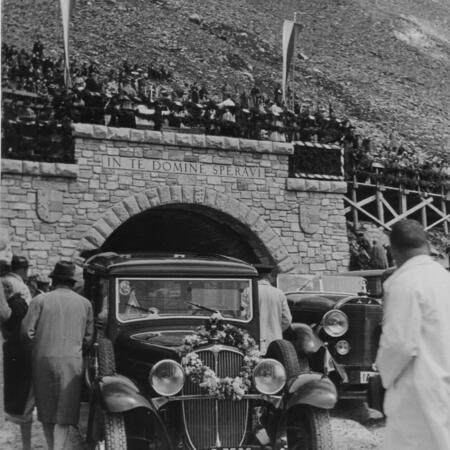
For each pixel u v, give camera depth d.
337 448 11.20
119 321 9.86
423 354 5.23
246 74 54.06
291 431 9.92
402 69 67.44
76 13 54.62
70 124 25.23
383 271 15.73
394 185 33.56
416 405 5.20
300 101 52.38
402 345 5.21
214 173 27.31
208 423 9.08
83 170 25.34
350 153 31.86
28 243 24.38
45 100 26.28
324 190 28.98
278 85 53.94
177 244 31.80
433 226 35.16
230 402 9.16
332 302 14.15
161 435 8.89
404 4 86.75
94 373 10.02
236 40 61.38
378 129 50.91
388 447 5.34
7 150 24.42
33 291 17.14
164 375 8.83
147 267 10.06
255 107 29.17
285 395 9.38
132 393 8.80
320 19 74.94
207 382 8.94
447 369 5.22
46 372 9.59
